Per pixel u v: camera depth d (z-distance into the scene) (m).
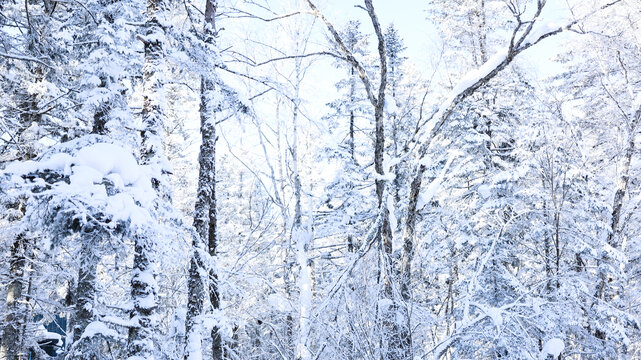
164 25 8.12
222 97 9.36
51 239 5.48
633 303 16.67
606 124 18.36
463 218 17.00
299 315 10.95
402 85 19.50
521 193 15.24
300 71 12.96
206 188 10.11
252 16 11.52
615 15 15.56
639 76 17.59
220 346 10.04
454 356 10.23
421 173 11.91
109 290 11.84
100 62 9.30
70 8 11.29
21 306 13.22
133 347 6.95
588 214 14.84
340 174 16.20
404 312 9.02
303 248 11.95
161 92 7.99
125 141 9.48
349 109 20.73
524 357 9.15
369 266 9.59
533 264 16.33
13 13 12.05
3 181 5.02
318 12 11.62
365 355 8.46
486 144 18.12
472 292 11.16
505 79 17.58
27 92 13.15
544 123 14.62
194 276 9.24
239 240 19.20
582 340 13.59
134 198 5.64
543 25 11.04
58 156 5.41
